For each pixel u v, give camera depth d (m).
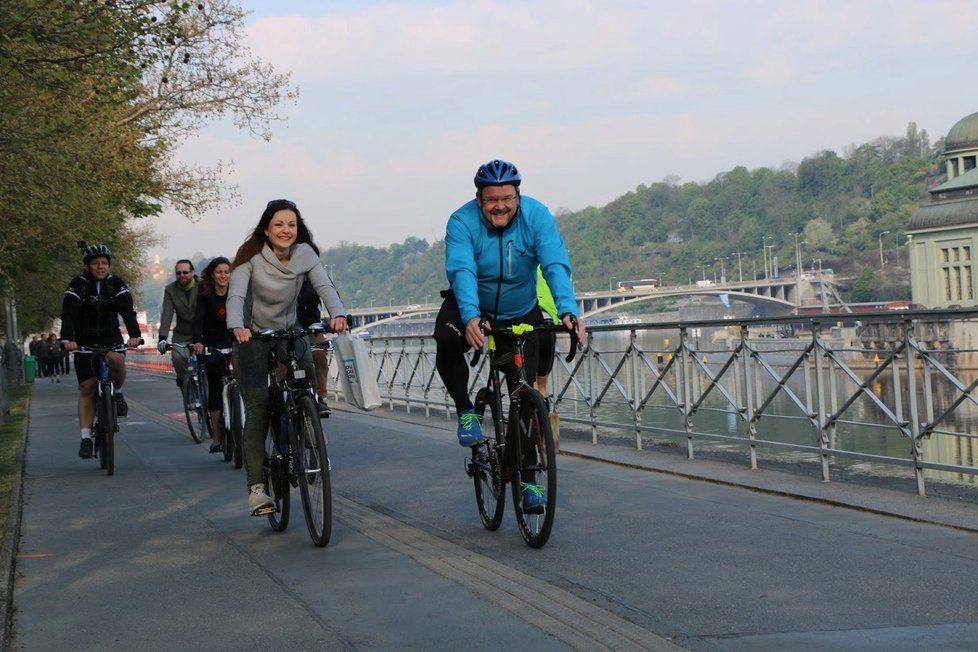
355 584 5.70
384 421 15.29
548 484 6.18
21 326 62.44
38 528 7.70
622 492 8.26
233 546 6.86
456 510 7.89
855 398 7.95
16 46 12.49
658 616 4.89
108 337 10.83
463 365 6.98
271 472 7.20
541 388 8.14
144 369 55.22
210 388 11.73
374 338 18.91
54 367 48.53
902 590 5.19
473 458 7.17
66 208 20.38
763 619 4.79
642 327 10.48
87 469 11.22
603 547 6.36
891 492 7.62
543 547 6.43
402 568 6.04
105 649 4.70
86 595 5.67
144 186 27.05
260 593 5.59
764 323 8.84
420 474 9.80
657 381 10.27
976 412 6.90
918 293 116.75
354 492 8.91
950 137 122.31
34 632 4.99
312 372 6.92
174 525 7.72
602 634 4.64
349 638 4.72
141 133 24.14
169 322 13.45
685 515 7.23
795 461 8.95
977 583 5.26
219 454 12.33
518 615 4.98
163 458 12.14
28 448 13.73
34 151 15.62
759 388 8.94
